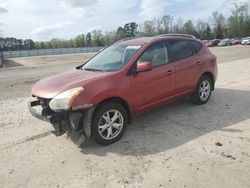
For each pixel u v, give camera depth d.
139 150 3.95
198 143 4.06
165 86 4.97
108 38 82.06
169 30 79.94
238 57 19.11
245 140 4.08
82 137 4.15
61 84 4.08
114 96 4.16
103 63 4.86
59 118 3.84
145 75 4.58
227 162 3.45
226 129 4.55
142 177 3.24
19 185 3.22
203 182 3.05
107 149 4.05
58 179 3.30
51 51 55.88
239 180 3.06
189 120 5.10
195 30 81.12
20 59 34.09
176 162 3.53
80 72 4.67
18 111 6.28
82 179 3.28
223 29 84.31
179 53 5.39
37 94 4.10
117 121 4.32
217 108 5.77
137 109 4.57
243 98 6.52
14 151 4.12
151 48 4.83
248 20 82.94
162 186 3.03
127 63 4.44
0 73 15.92
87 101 3.83
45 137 4.61
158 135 4.46
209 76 6.16
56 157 3.87
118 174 3.34
